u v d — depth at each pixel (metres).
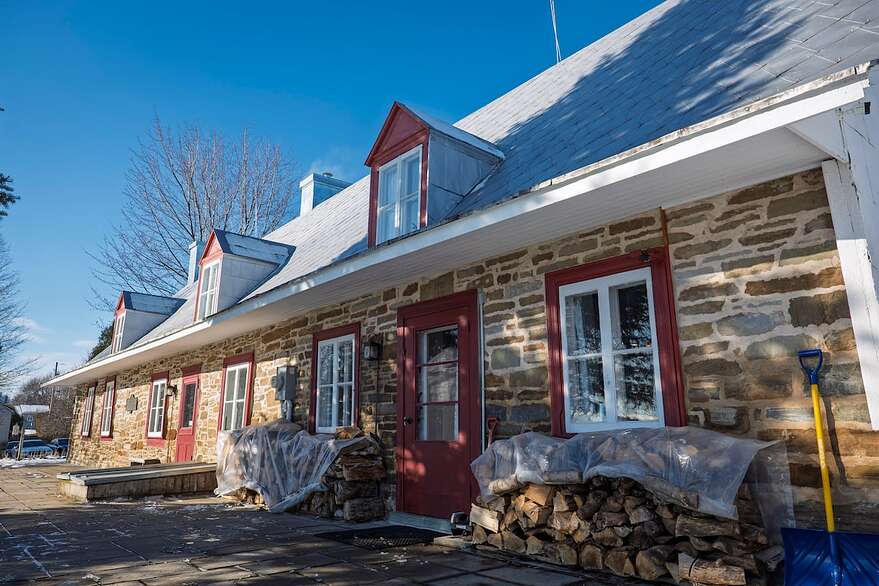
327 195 14.40
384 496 6.32
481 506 4.52
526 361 5.07
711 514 3.19
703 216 4.10
